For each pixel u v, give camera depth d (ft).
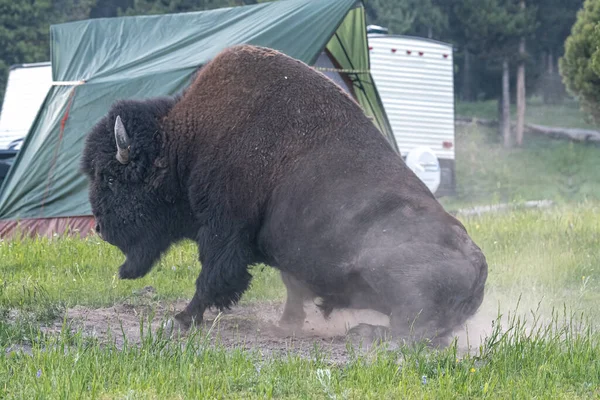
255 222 53.62
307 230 51.06
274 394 38.42
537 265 79.15
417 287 47.42
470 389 39.27
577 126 362.33
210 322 59.21
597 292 70.59
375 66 184.24
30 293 61.52
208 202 54.54
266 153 53.11
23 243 85.46
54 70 106.11
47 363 40.81
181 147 55.98
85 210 93.40
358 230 49.52
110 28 108.06
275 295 69.10
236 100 54.95
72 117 96.12
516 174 298.35
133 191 56.85
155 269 74.54
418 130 189.37
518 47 336.90
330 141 52.31
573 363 44.01
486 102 390.01
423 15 333.83
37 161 95.91
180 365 41.63
